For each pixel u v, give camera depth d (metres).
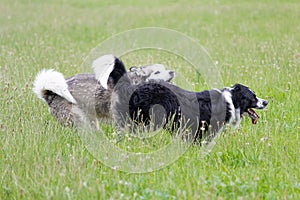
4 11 29.45
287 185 7.80
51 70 11.40
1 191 7.73
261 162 8.97
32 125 10.15
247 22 24.67
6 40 21.02
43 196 7.37
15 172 8.27
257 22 24.70
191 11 28.97
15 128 10.08
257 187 7.72
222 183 7.77
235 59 16.84
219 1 32.62
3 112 11.09
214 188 7.29
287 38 20.19
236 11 28.17
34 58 17.00
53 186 7.60
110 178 8.20
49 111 11.20
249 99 10.24
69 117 10.79
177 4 32.59
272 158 8.96
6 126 10.16
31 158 8.70
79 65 15.41
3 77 14.01
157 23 25.53
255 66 15.61
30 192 7.63
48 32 23.30
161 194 7.47
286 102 12.51
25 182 7.82
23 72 14.50
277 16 25.97
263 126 10.69
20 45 19.73
